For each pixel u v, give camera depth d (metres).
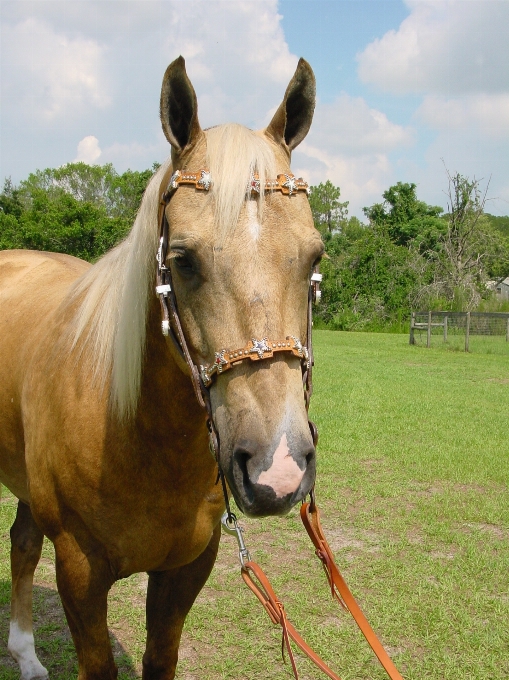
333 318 32.44
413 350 20.30
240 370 1.60
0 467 3.02
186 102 1.85
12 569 3.07
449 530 4.80
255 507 1.50
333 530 4.75
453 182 35.34
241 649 3.19
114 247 2.60
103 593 2.19
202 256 1.65
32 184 53.62
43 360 2.50
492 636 3.31
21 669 2.96
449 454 6.91
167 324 1.86
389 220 52.22
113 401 2.09
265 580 2.06
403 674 3.01
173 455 2.08
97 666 2.19
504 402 10.43
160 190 2.03
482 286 34.91
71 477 2.16
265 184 1.69
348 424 8.26
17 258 3.69
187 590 2.35
